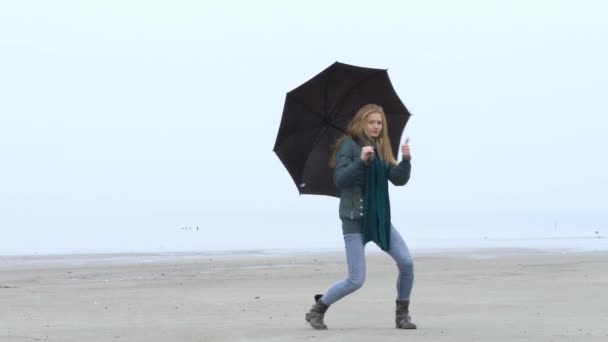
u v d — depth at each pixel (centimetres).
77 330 1236
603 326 1195
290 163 1238
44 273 2581
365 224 1177
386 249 1186
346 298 1691
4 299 1723
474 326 1210
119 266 2919
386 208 1184
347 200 1181
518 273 2288
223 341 1109
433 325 1233
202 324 1290
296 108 1199
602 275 2150
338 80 1192
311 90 1188
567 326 1198
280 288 1961
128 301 1672
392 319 1341
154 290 1923
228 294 1812
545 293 1703
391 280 2175
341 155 1182
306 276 2339
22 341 1127
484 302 1556
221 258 3419
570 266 2567
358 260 1177
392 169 1184
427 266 2695
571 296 1638
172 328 1245
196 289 1945
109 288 1986
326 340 1081
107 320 1370
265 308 1529
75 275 2486
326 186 1248
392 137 1238
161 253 3938
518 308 1447
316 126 1227
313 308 1199
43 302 1662
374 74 1197
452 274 2294
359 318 1359
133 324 1306
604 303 1508
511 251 3788
